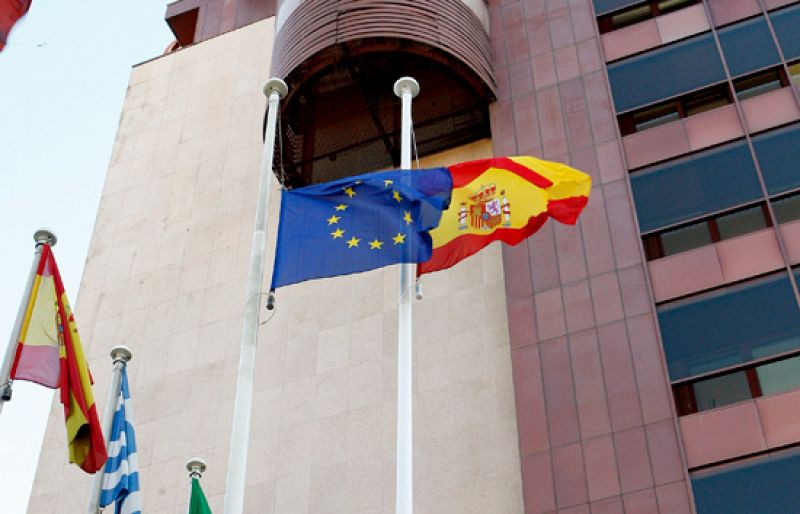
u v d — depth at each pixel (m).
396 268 33.38
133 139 42.62
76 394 20.77
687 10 34.66
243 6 46.72
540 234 30.72
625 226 29.94
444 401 29.33
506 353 29.62
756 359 26.08
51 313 21.72
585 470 25.58
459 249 21.61
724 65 32.78
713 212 29.45
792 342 26.05
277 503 29.33
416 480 28.02
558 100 34.19
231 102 41.81
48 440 34.81
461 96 35.62
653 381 26.50
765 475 24.14
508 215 22.09
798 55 31.95
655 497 24.52
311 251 21.11
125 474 21.41
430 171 22.41
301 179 37.22
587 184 22.67
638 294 28.34
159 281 37.03
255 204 37.59
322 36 34.19
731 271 28.00
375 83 35.75
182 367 34.09
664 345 27.22
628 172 31.33
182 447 31.95
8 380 20.31
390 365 30.88
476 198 22.33
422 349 30.78
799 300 26.78
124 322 36.34
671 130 31.78
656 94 33.03
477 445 28.02
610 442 25.81
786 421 24.70
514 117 34.34
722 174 30.17
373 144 36.22
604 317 28.23
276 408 31.44
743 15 33.62
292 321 33.44
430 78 35.66
